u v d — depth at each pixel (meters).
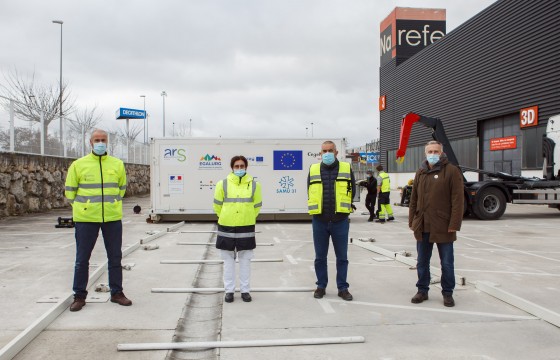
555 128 15.66
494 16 27.33
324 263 5.74
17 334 4.25
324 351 4.04
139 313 5.00
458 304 5.43
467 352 4.00
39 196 16.69
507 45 26.12
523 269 7.40
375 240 10.61
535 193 15.23
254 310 5.21
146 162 34.66
